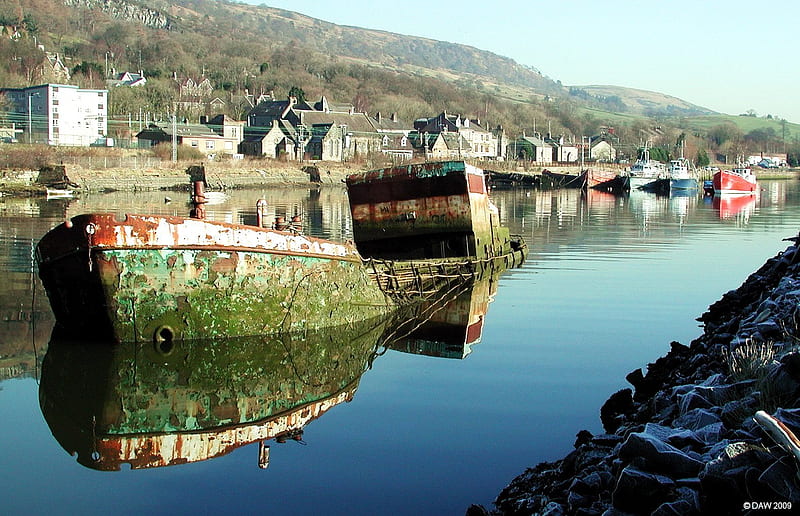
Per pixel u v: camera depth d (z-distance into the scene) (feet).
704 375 32.99
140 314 44.50
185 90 447.42
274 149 338.54
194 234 44.55
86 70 430.20
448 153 390.42
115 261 43.32
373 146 368.07
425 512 26.43
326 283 50.70
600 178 311.88
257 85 519.19
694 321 56.65
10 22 520.01
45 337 47.65
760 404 23.09
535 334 52.42
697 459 20.52
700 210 185.06
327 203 188.85
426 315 58.65
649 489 19.62
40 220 121.70
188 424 35.14
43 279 45.88
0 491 28.09
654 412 29.35
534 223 143.54
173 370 42.88
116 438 33.42
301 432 33.91
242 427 34.86
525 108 654.53
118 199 185.06
